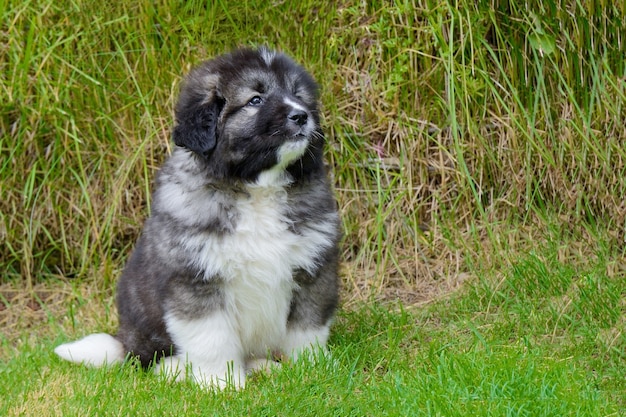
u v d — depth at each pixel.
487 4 8.11
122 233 8.48
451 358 5.70
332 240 6.16
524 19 8.02
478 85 8.02
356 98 8.39
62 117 8.38
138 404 5.43
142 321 6.20
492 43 8.29
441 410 5.05
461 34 7.92
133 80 8.44
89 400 5.51
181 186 5.93
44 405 5.52
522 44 8.11
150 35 8.43
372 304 7.52
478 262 7.89
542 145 7.86
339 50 8.45
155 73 8.43
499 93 8.20
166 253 5.82
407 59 8.22
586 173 7.96
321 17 8.35
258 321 6.12
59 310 8.05
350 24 8.37
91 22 8.43
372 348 6.53
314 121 6.03
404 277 7.89
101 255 8.33
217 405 5.45
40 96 8.37
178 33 8.51
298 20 8.42
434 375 5.62
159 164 8.48
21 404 5.55
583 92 8.04
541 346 6.32
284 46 8.39
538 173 8.16
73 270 8.48
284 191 5.98
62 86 8.37
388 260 8.13
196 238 5.75
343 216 8.32
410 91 8.28
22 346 6.98
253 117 5.86
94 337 6.60
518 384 5.34
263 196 5.95
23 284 8.45
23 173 8.48
